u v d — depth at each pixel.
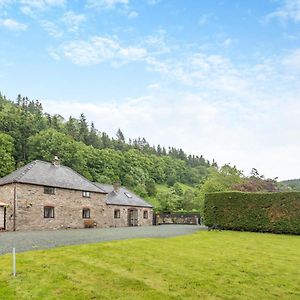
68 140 75.38
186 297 9.06
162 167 110.81
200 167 136.75
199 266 12.49
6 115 80.44
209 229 30.91
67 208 35.12
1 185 31.31
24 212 30.70
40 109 129.38
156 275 10.97
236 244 19.25
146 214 50.25
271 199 29.22
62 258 12.91
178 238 21.30
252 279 10.98
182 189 95.81
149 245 16.98
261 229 29.22
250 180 46.12
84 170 72.06
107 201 42.19
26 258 12.80
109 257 13.33
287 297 9.30
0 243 17.23
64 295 8.95
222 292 9.56
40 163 35.72
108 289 9.52
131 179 83.81
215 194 31.81
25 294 8.91
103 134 125.56
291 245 19.62
